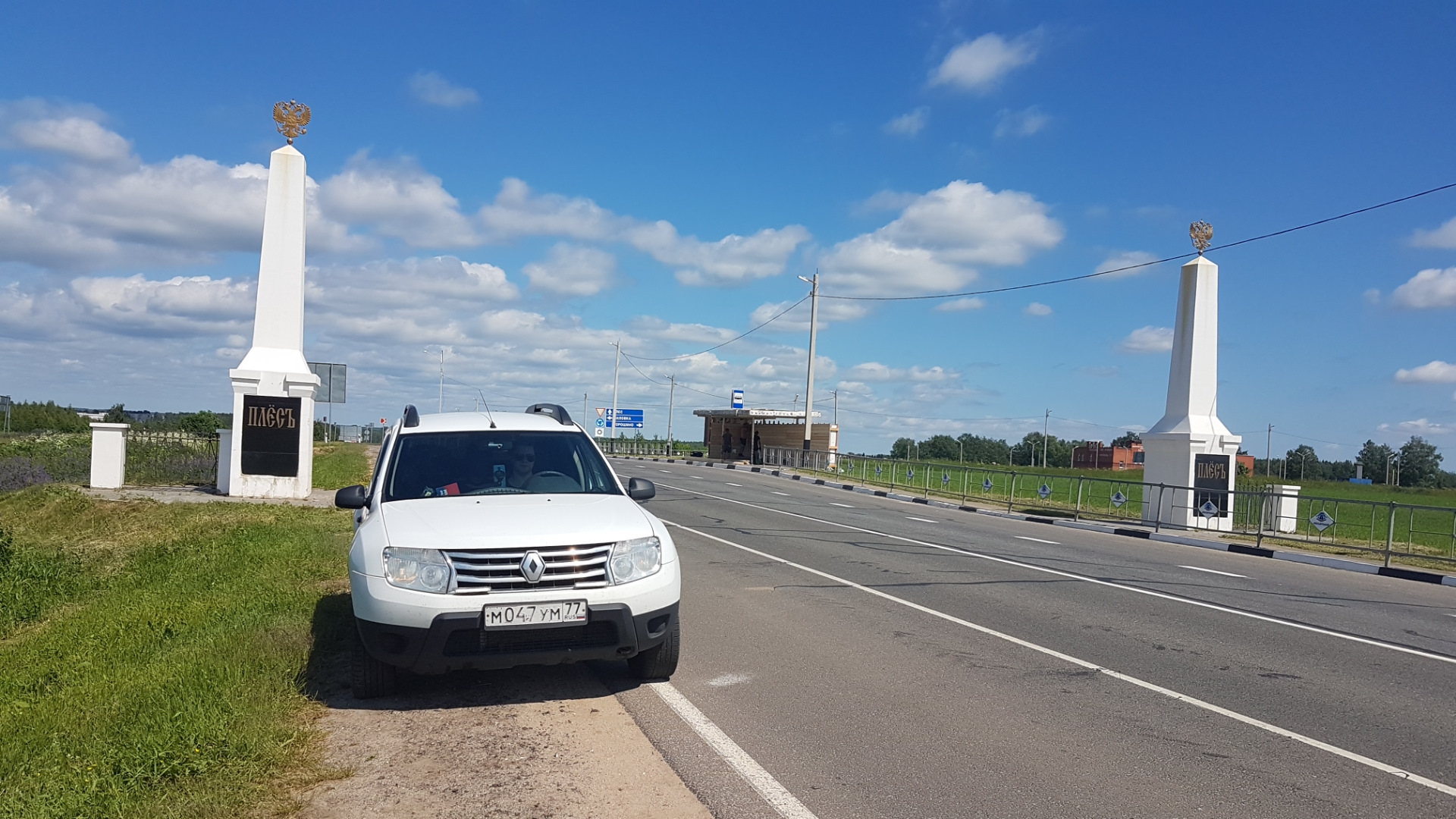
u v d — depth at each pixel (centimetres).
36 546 1520
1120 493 2345
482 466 662
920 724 555
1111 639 822
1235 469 2214
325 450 5166
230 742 461
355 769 460
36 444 3394
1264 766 499
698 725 541
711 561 1254
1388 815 436
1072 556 1512
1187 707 610
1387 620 1015
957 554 1434
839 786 454
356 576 544
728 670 674
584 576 539
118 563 1277
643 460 6284
